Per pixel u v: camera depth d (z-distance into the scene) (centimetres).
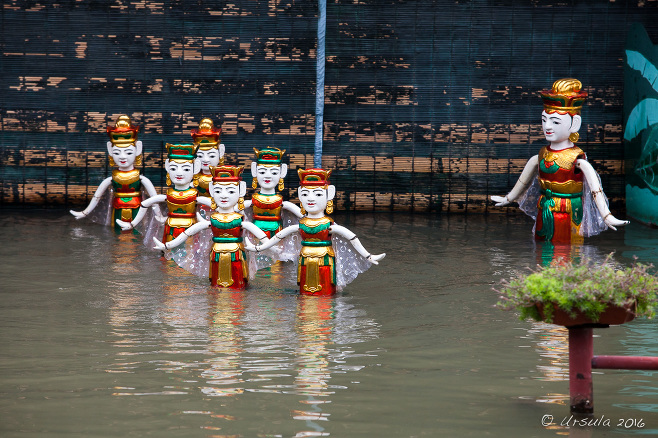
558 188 1066
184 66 1297
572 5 1298
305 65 1299
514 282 443
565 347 578
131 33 1288
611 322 427
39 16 1277
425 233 1117
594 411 448
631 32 1269
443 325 639
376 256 775
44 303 690
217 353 551
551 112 1077
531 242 1054
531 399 466
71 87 1293
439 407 450
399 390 479
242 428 416
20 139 1298
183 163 967
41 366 518
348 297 741
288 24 1291
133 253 939
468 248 999
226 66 1299
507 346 579
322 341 587
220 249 779
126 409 442
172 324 630
